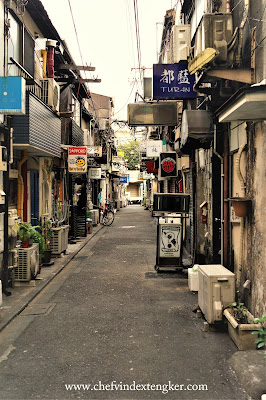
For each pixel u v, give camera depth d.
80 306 6.62
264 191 4.83
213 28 5.73
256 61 5.32
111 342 4.98
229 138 7.12
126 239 15.95
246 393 3.69
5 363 4.39
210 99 8.01
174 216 9.45
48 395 3.68
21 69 8.36
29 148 8.38
